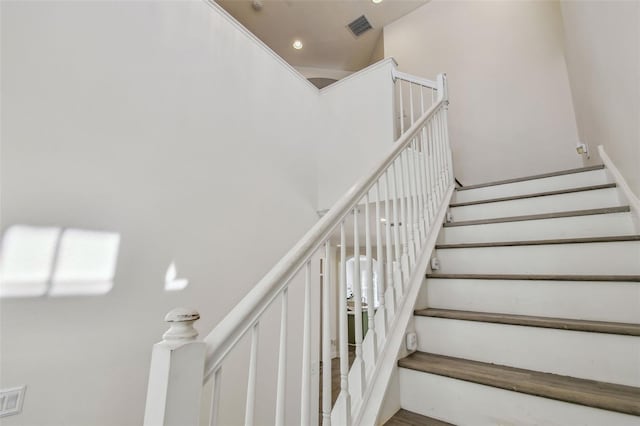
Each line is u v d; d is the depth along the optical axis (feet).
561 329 3.79
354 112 11.05
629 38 5.16
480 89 12.92
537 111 11.52
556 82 11.26
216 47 8.46
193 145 7.54
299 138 11.07
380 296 4.43
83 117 5.64
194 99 7.70
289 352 9.05
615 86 6.00
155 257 6.48
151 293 6.31
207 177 7.79
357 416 3.49
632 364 3.39
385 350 4.21
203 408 6.66
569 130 10.78
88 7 5.87
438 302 5.39
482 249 5.82
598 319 4.17
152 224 6.51
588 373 3.59
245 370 7.72
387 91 10.32
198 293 7.22
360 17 15.99
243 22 16.20
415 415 3.93
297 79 11.32
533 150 11.44
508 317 4.20
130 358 5.80
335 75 20.31
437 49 14.35
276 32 16.93
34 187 4.97
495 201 7.29
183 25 7.65
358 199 4.10
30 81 5.04
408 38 15.46
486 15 13.17
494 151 12.29
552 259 5.19
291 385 8.95
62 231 5.21
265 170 9.52
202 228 7.51
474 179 12.63
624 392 3.12
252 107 9.36
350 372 3.84
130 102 6.39
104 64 6.02
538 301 4.58
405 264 5.15
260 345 8.27
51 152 5.19
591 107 8.09
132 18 6.59
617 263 4.73
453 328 4.51
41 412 4.72
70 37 5.57
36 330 4.79
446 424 3.71
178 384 1.90
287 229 10.04
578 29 8.48
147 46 6.81
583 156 9.64
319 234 3.36
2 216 4.64
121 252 5.94
